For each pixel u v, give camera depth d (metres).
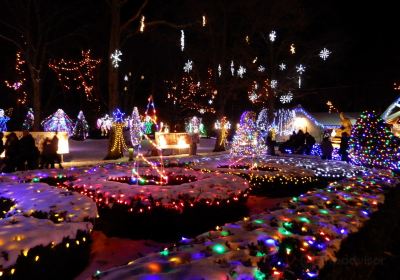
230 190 7.79
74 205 5.85
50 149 14.62
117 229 6.84
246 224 4.46
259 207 9.18
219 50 26.50
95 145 30.23
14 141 13.34
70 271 4.61
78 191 8.03
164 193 7.11
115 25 19.45
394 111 28.00
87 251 5.17
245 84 27.47
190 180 9.84
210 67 27.95
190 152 22.95
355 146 14.93
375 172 11.23
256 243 3.72
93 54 34.44
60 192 6.89
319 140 35.00
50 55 32.06
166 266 3.11
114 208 6.87
